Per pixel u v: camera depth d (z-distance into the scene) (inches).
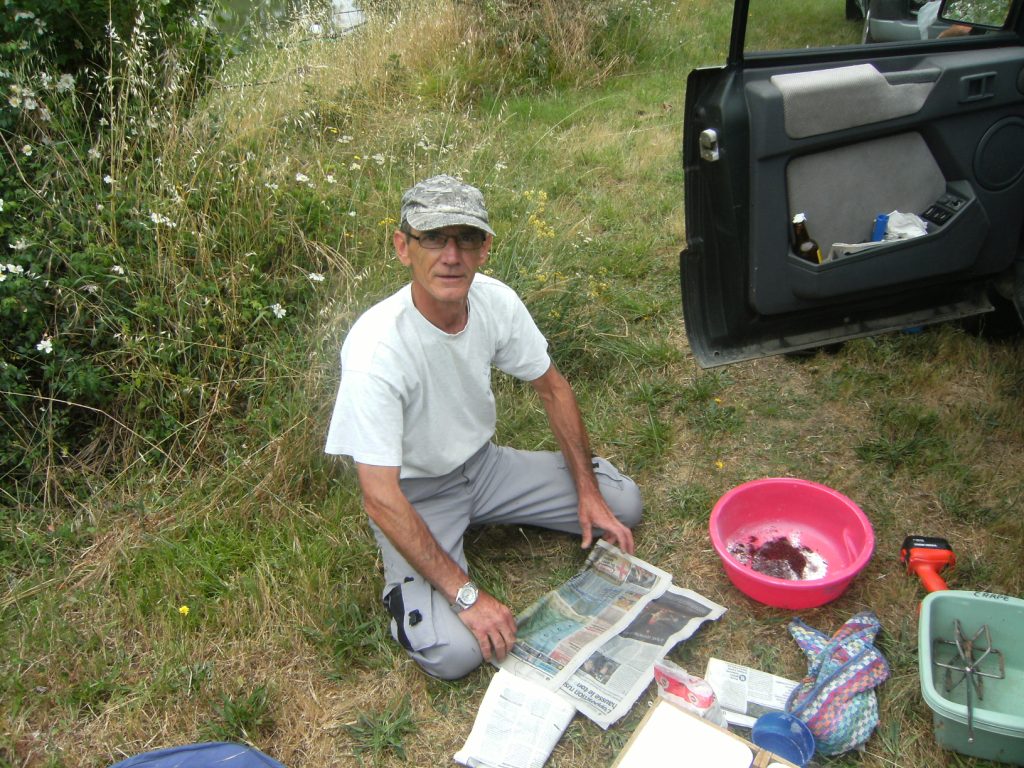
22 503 117.4
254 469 118.0
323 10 240.7
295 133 182.4
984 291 124.3
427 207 81.7
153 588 104.8
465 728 89.6
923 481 115.8
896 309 122.1
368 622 99.7
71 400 121.3
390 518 88.5
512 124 231.1
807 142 104.8
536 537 113.0
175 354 123.7
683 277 116.4
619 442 126.3
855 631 93.5
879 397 131.1
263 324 135.6
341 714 91.4
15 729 90.4
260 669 96.3
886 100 105.0
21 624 100.8
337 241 152.3
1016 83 108.3
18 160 129.4
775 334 118.6
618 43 272.5
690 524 112.4
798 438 125.5
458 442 97.9
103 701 93.9
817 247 111.6
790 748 81.1
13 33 133.8
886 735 85.4
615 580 103.8
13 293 118.4
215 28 167.6
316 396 123.3
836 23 148.3
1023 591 99.3
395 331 87.4
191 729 90.8
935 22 127.1
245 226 144.1
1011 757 80.1
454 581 91.6
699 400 133.4
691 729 79.7
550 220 179.0
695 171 109.7
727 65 102.8
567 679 91.6
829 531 106.5
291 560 107.6
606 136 221.0
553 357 139.4
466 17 264.8
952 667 85.3
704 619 98.0
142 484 119.6
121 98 137.6
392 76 242.8
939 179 112.6
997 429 122.9
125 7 143.8
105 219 130.0
